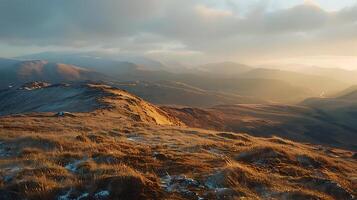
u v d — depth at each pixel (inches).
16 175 565.0
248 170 662.5
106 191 494.0
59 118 1718.8
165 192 523.2
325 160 952.3
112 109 2454.5
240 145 1122.7
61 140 884.6
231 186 580.7
